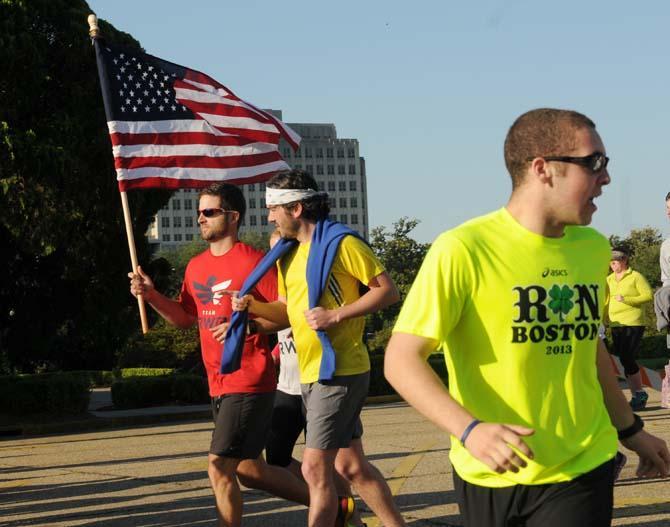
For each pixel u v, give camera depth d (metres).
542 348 3.20
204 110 8.62
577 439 3.22
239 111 8.73
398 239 70.00
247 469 5.89
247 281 5.59
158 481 9.03
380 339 54.16
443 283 3.16
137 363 41.47
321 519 5.33
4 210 25.08
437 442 11.12
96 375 35.09
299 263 5.53
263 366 5.71
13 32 25.48
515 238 3.23
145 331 6.21
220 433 5.70
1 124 24.72
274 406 6.18
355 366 5.39
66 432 16.84
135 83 8.52
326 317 5.19
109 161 26.67
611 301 13.19
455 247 3.18
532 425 3.18
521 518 3.22
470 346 3.22
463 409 2.99
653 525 6.23
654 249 75.00
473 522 3.28
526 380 3.19
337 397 5.35
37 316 29.88
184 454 11.28
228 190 5.91
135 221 28.48
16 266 29.14
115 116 8.42
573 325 3.24
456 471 3.32
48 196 25.28
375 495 5.63
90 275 29.23
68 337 34.34
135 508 7.62
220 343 5.79
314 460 5.36
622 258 13.04
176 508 7.54
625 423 3.54
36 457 11.89
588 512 3.17
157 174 8.47
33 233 25.86
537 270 3.21
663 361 24.97
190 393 21.03
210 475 5.77
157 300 6.17
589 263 3.31
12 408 17.98
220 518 5.78
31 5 25.95
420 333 3.15
